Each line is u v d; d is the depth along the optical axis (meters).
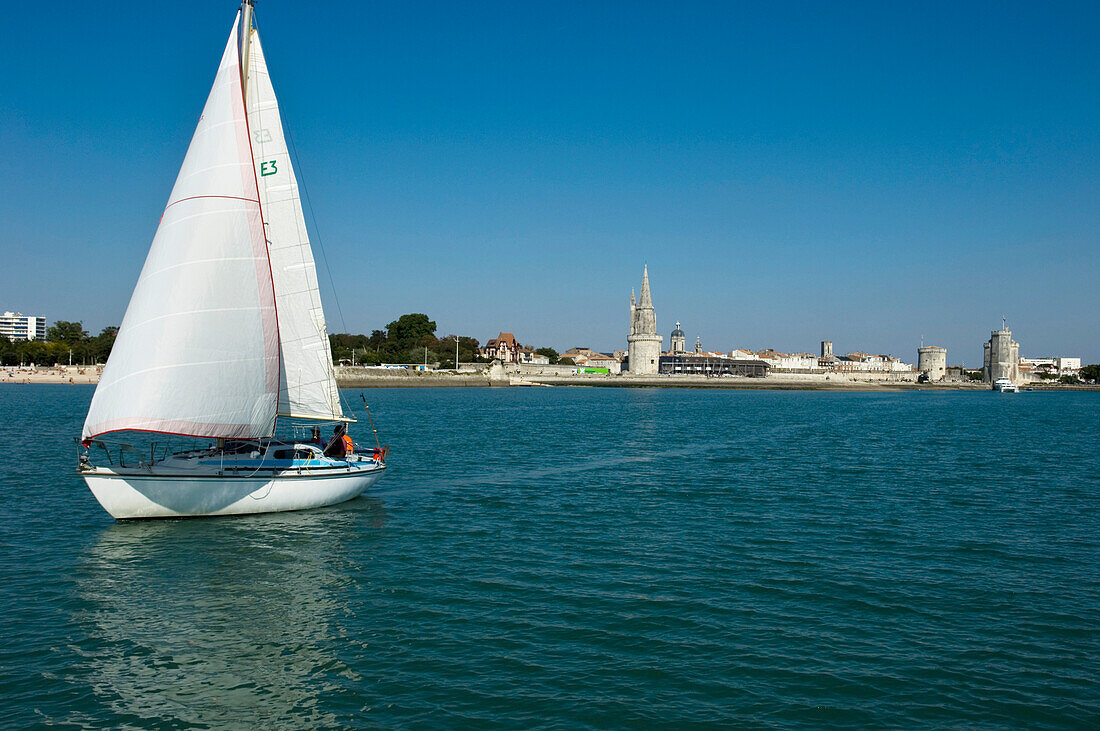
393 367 199.75
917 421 83.75
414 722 12.30
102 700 12.90
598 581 19.34
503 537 23.84
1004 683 13.78
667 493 32.19
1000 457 46.97
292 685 13.51
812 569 20.61
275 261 25.89
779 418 86.38
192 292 22.36
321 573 19.72
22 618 16.39
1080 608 17.67
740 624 16.45
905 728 12.23
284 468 26.00
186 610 17.00
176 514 24.55
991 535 24.75
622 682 13.69
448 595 18.16
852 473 38.97
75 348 195.50
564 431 62.75
